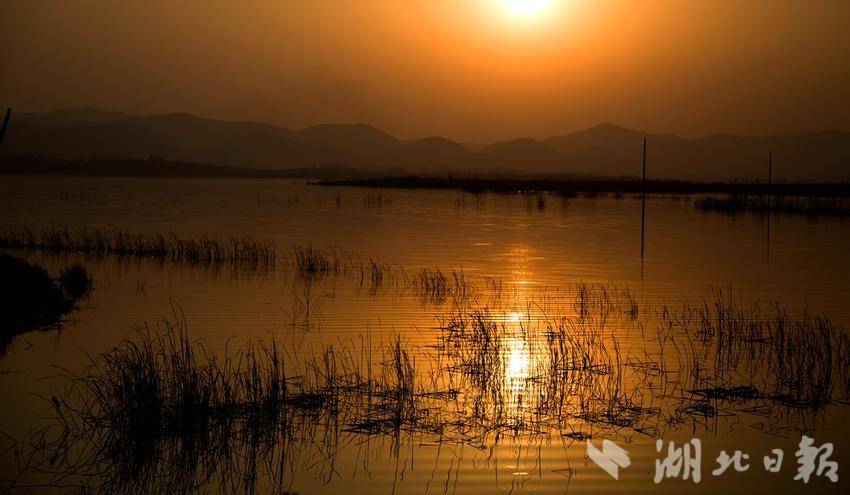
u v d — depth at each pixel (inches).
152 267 1331.2
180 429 544.7
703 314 939.3
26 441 527.2
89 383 640.4
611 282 1205.7
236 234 1968.5
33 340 788.0
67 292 1062.4
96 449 518.0
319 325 866.1
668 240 1905.8
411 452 514.3
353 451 515.5
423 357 730.8
